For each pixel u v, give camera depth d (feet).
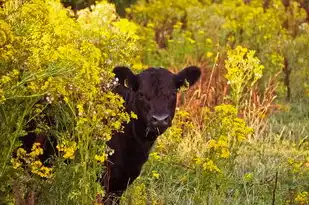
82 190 30.30
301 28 86.84
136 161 36.32
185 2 92.99
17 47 29.89
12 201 30.73
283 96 72.90
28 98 29.89
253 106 58.08
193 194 39.65
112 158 35.88
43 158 34.19
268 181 45.39
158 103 35.01
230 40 75.20
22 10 30.73
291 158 49.37
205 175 36.11
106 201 35.45
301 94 73.41
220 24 79.00
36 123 31.94
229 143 37.81
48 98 30.14
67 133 31.30
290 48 74.69
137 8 86.79
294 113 66.90
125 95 36.32
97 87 31.73
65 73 29.99
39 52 29.71
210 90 58.49
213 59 68.90
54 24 31.81
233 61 52.13
